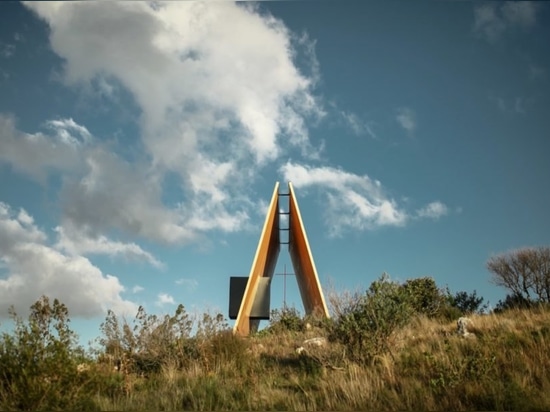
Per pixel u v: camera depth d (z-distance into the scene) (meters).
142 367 11.86
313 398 8.85
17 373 8.20
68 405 8.21
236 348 12.59
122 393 9.62
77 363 9.09
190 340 12.78
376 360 11.06
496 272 21.94
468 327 13.48
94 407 8.37
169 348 12.21
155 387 10.29
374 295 12.43
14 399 7.98
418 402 8.59
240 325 23.16
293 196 28.89
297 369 11.52
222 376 11.12
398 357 11.03
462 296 20.03
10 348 8.41
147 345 12.27
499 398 8.43
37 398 7.97
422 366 10.19
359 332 11.60
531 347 10.91
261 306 28.08
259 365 12.13
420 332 14.12
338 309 12.80
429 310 18.23
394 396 8.80
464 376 9.41
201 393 9.46
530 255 21.45
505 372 9.74
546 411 8.05
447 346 10.96
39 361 8.28
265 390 9.63
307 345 13.02
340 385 9.31
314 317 19.97
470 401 8.61
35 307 8.98
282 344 15.62
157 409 8.69
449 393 8.77
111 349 11.95
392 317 11.91
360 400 8.74
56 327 9.05
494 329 13.05
